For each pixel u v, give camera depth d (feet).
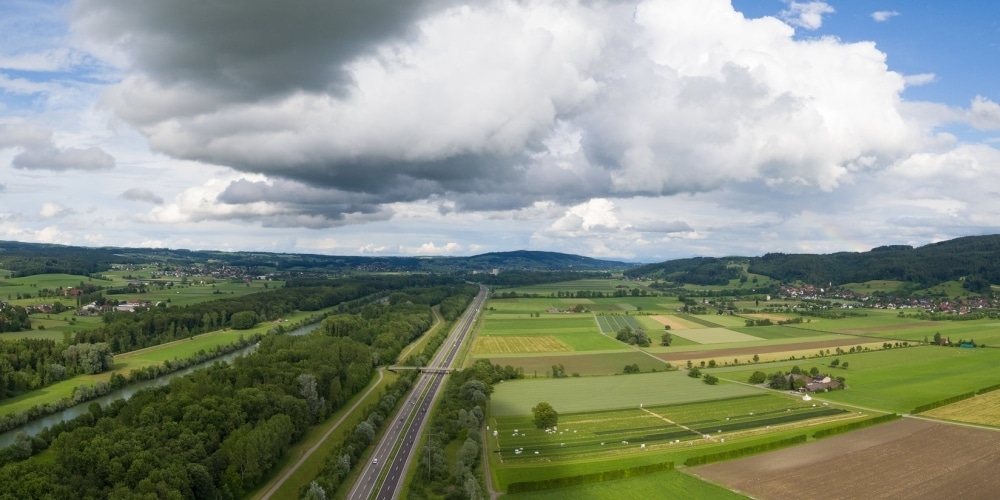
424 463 505.66
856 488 456.45
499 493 451.94
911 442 563.48
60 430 538.06
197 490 437.17
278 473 514.68
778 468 499.92
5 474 395.55
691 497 442.50
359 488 473.67
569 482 465.88
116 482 414.82
